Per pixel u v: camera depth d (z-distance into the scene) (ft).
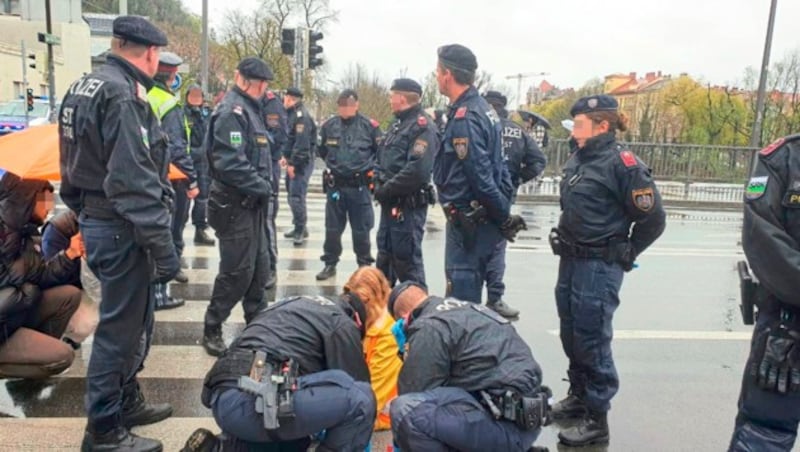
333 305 9.96
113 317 9.93
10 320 12.50
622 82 200.23
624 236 11.37
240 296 15.01
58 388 12.94
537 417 8.96
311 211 39.37
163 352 15.12
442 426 8.73
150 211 9.41
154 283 10.36
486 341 9.30
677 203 53.21
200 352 15.20
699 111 110.01
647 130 111.65
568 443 11.70
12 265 12.59
